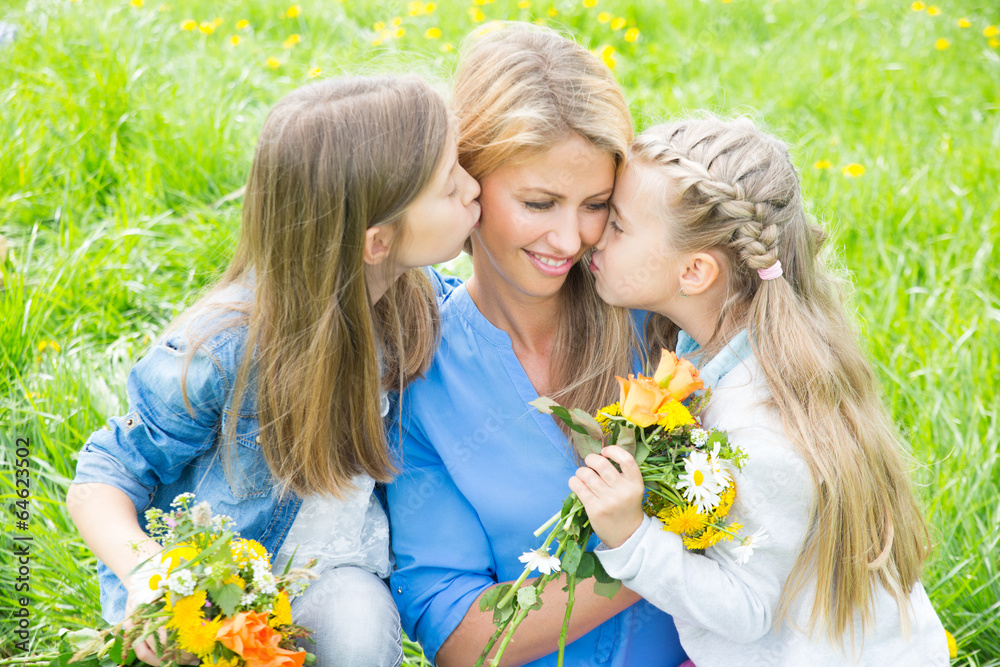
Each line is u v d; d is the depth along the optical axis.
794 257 1.53
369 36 4.63
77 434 2.24
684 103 4.05
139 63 3.93
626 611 1.57
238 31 4.65
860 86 4.49
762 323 1.46
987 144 3.89
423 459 1.60
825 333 1.51
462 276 2.97
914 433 2.30
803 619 1.45
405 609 1.59
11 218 3.12
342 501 1.49
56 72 3.76
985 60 4.88
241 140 3.53
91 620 1.88
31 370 2.45
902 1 5.63
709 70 4.59
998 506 2.13
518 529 1.54
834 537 1.41
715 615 1.34
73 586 1.95
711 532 1.33
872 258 3.11
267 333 1.40
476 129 1.41
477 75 1.43
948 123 4.08
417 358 1.56
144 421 1.43
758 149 1.49
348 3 5.09
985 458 2.28
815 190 3.41
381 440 1.48
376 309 1.53
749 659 1.47
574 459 1.56
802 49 4.93
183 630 1.19
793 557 1.41
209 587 1.21
